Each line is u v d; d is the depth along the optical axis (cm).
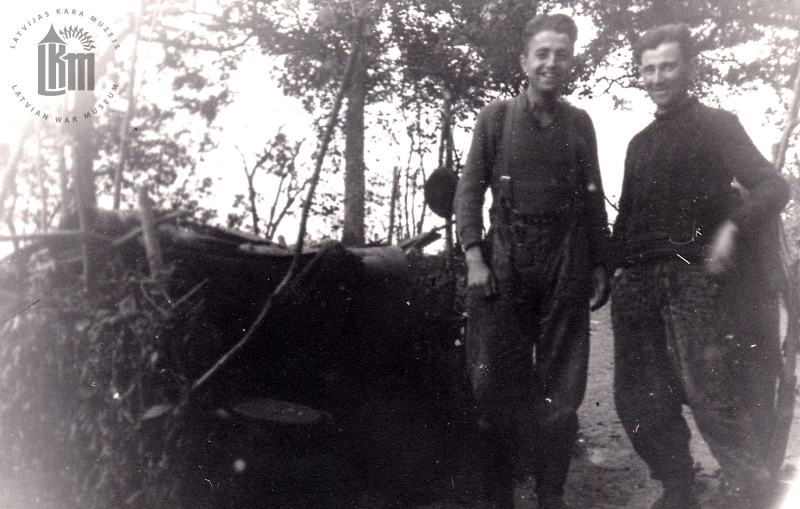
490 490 373
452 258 479
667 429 374
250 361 347
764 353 365
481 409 375
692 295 364
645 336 379
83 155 319
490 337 371
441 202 418
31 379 299
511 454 373
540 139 367
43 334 299
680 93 380
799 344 379
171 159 371
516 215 368
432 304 445
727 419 358
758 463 354
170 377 291
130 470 290
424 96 514
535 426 366
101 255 299
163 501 291
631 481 429
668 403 375
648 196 379
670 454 375
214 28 394
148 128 360
